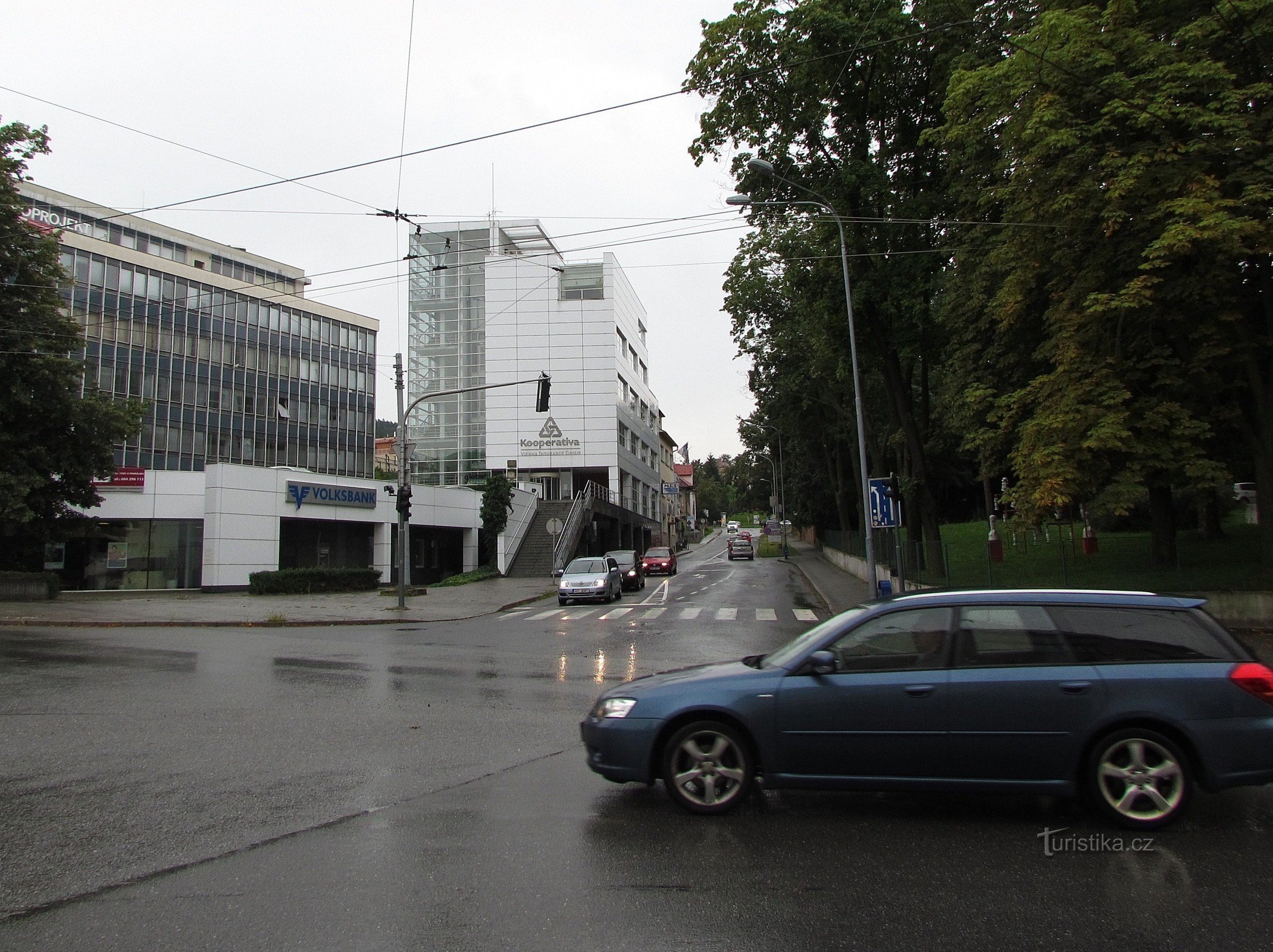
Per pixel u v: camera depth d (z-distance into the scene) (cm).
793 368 3797
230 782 638
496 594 3120
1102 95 1519
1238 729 516
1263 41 1495
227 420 6438
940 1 2012
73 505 2952
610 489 6072
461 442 6103
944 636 554
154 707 945
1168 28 1591
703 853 485
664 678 599
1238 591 1738
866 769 539
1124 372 1652
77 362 2769
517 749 745
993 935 381
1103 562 2603
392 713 913
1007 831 523
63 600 2678
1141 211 1521
